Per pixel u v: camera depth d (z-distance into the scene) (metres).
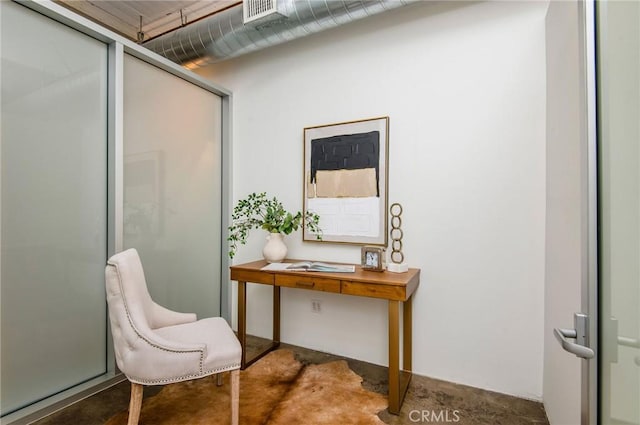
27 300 1.77
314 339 2.70
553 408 1.68
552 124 1.77
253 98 3.00
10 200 1.69
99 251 2.11
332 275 2.06
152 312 1.91
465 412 1.84
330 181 2.60
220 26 2.48
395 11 2.39
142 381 1.55
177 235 2.66
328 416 1.78
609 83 0.77
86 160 2.02
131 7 2.81
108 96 2.12
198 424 1.71
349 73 2.56
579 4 0.86
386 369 2.35
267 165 2.93
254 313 3.01
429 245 2.27
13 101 1.70
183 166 2.71
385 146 2.39
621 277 0.74
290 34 2.35
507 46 2.05
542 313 1.95
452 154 2.20
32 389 1.79
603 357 0.79
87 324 2.05
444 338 2.22
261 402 1.92
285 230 2.52
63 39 1.90
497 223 2.07
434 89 2.26
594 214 0.81
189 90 2.76
